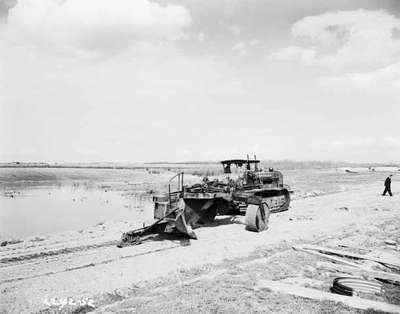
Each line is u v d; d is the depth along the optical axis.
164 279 7.79
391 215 16.34
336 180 40.72
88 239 11.53
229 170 15.76
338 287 7.29
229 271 8.33
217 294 6.96
